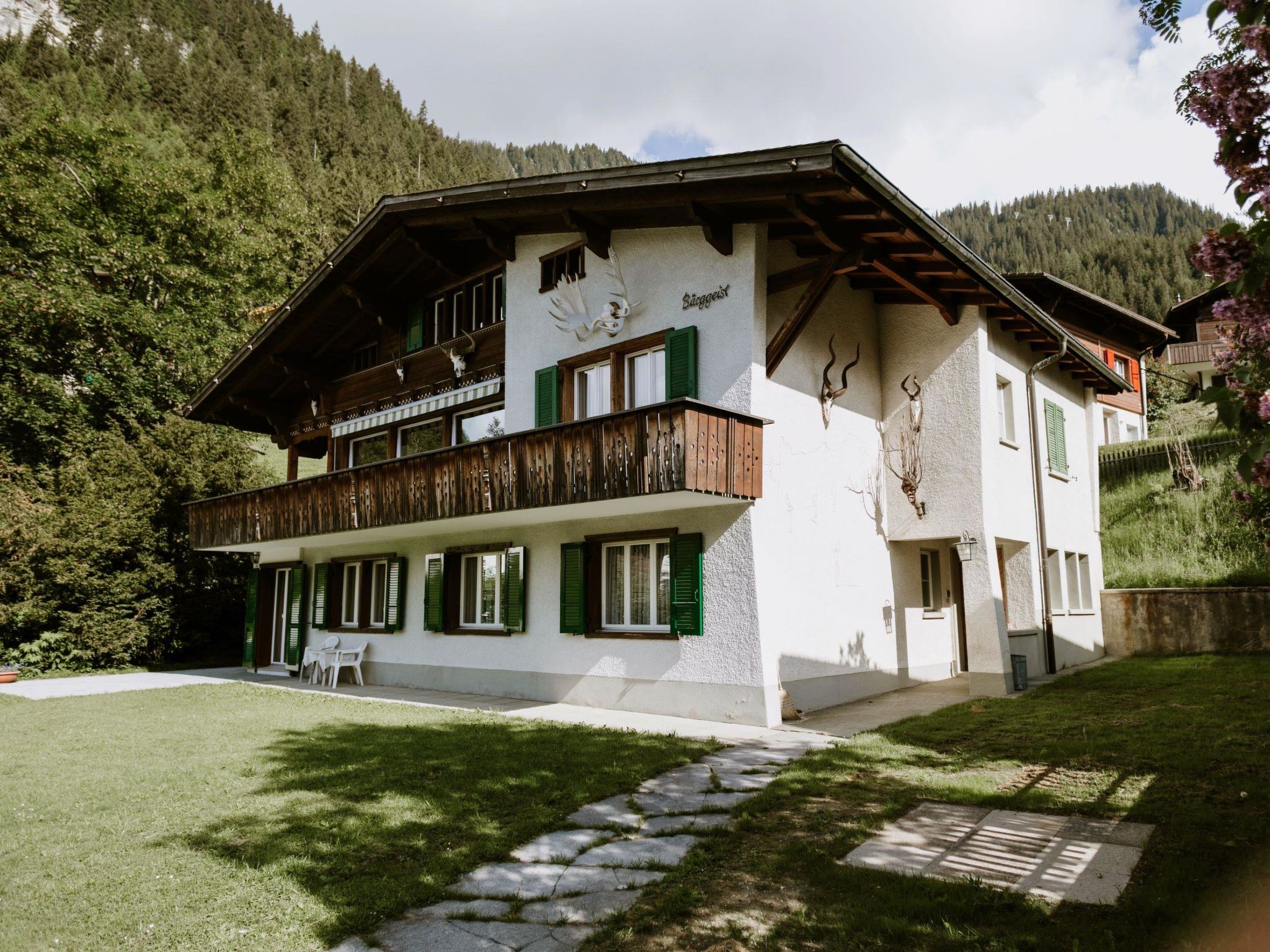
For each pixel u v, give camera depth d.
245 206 35.66
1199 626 15.79
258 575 19.92
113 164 30.20
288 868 5.36
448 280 15.98
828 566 11.66
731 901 4.69
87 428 25.75
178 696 14.10
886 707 11.16
